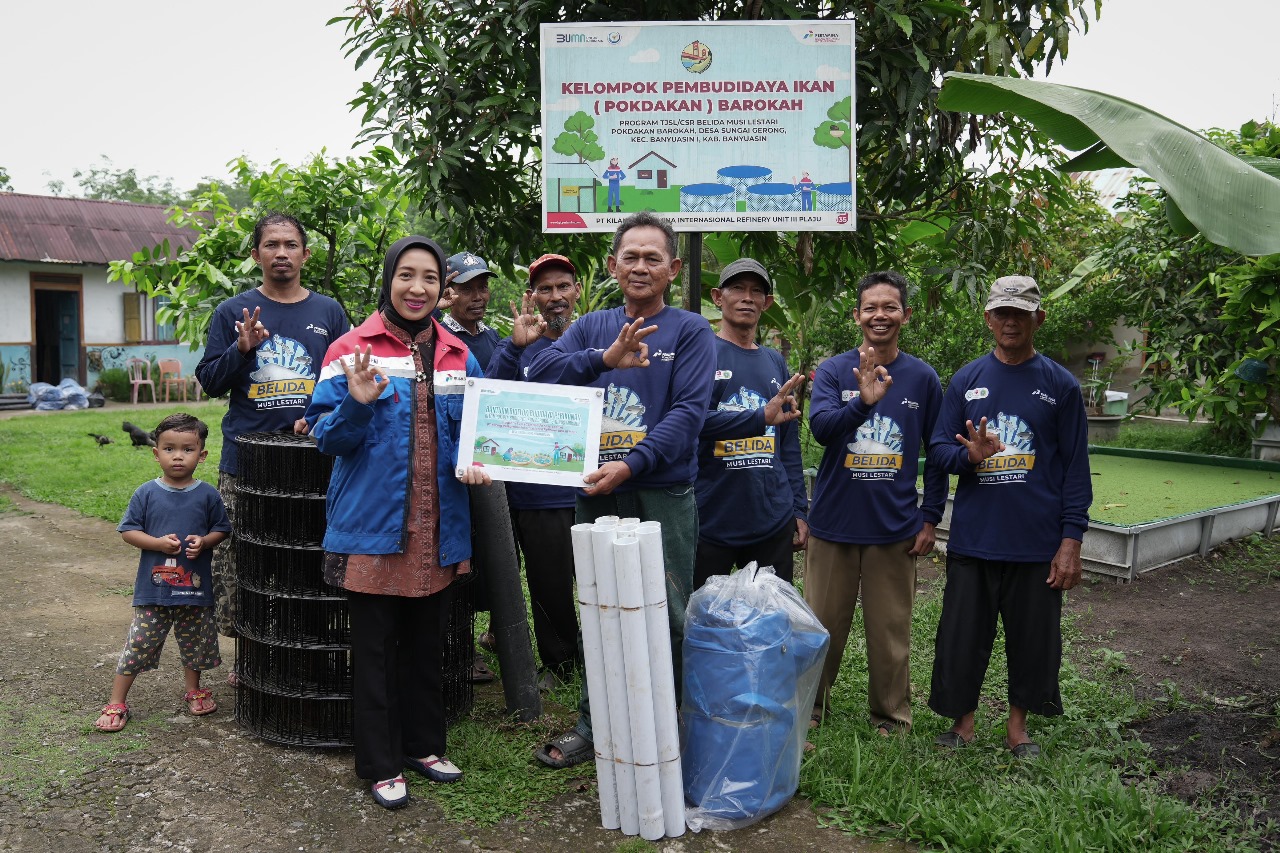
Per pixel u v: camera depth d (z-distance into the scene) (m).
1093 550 6.05
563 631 4.33
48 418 15.70
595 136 4.71
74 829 2.94
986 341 9.97
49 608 5.22
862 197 6.05
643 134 4.73
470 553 3.34
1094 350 15.59
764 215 4.77
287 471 3.46
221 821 3.01
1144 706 4.07
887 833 3.01
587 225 4.74
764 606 3.15
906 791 3.12
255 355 3.94
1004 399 3.56
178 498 3.72
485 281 4.44
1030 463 3.53
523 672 3.84
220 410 17.42
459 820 3.07
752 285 3.87
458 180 5.53
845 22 4.71
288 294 4.06
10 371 18.66
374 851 2.88
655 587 2.91
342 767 3.41
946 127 5.66
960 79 3.28
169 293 6.40
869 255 6.05
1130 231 9.37
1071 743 3.66
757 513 3.83
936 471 3.78
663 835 2.97
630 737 2.95
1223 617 5.29
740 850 2.93
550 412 3.07
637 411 3.26
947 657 3.64
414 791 3.24
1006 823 2.98
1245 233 2.71
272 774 3.34
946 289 6.56
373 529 3.08
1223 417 8.06
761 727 3.06
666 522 3.20
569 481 3.04
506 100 5.30
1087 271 6.91
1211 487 7.61
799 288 6.43
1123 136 2.93
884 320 3.72
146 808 3.08
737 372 3.88
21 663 4.35
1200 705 4.09
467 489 3.31
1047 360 3.60
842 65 4.73
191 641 3.81
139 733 3.63
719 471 3.83
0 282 18.47
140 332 20.44
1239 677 4.42
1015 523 3.53
